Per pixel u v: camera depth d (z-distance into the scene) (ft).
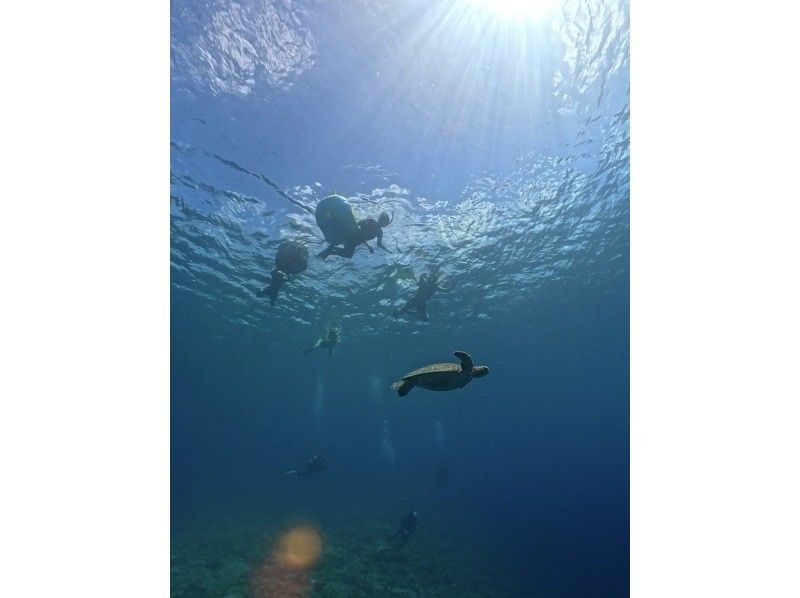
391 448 409.28
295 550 49.06
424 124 34.06
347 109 32.01
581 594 46.75
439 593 39.83
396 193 40.63
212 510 83.10
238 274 64.18
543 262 67.26
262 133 33.60
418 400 171.12
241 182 39.45
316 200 40.40
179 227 49.67
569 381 161.48
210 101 30.83
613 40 30.78
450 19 27.45
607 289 81.25
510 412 226.58
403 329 88.58
